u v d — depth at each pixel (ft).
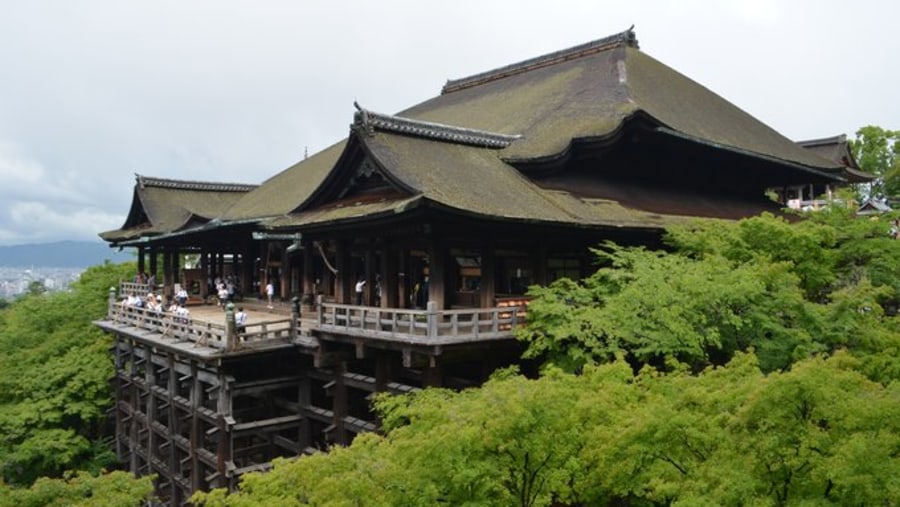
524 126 97.19
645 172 98.43
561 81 115.85
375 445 38.04
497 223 64.69
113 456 108.68
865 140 184.34
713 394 33.14
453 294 76.54
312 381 91.61
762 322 57.52
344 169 76.59
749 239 71.82
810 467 28.40
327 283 107.04
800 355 54.95
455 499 32.32
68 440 102.37
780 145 119.65
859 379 30.86
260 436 88.28
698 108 112.78
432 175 69.26
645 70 116.57
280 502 31.63
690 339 53.36
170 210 149.38
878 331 56.18
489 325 63.77
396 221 65.16
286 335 82.02
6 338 134.62
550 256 77.82
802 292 63.46
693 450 31.94
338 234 78.59
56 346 123.34
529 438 32.42
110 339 122.52
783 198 147.23
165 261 142.82
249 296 135.95
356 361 81.05
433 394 45.34
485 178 75.51
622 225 72.79
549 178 85.05
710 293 56.59
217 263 146.92
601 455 33.53
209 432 77.00
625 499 37.65
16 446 100.83
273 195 131.34
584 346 57.06
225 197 163.02
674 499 31.24
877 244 69.46
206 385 92.12
